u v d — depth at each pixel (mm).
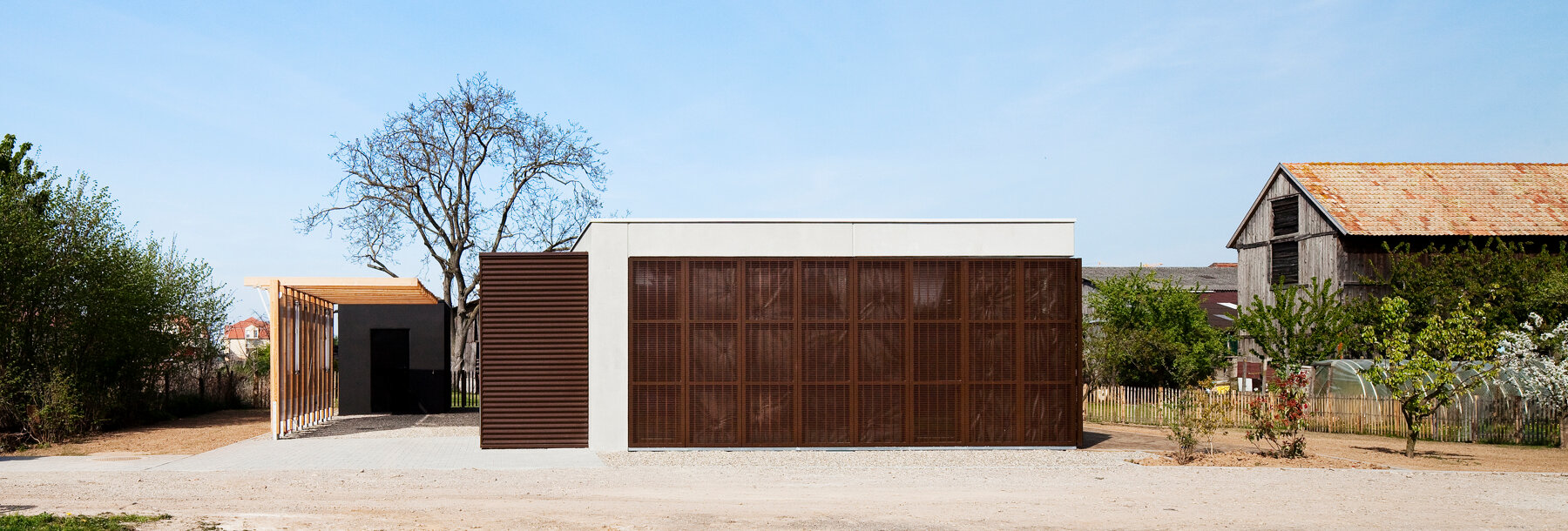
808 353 14914
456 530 8508
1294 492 10984
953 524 8922
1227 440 17562
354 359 24484
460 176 33562
